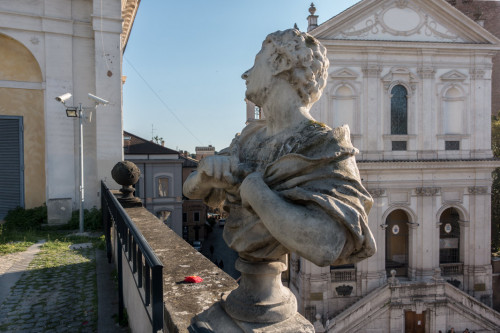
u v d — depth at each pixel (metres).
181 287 2.60
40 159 10.55
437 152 21.62
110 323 3.99
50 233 8.80
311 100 1.45
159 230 4.73
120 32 10.60
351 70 20.88
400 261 22.88
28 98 10.38
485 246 21.61
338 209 1.05
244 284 1.47
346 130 1.24
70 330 3.87
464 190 21.53
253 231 1.36
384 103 21.25
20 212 9.98
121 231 4.02
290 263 22.38
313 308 19.47
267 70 1.47
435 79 21.66
